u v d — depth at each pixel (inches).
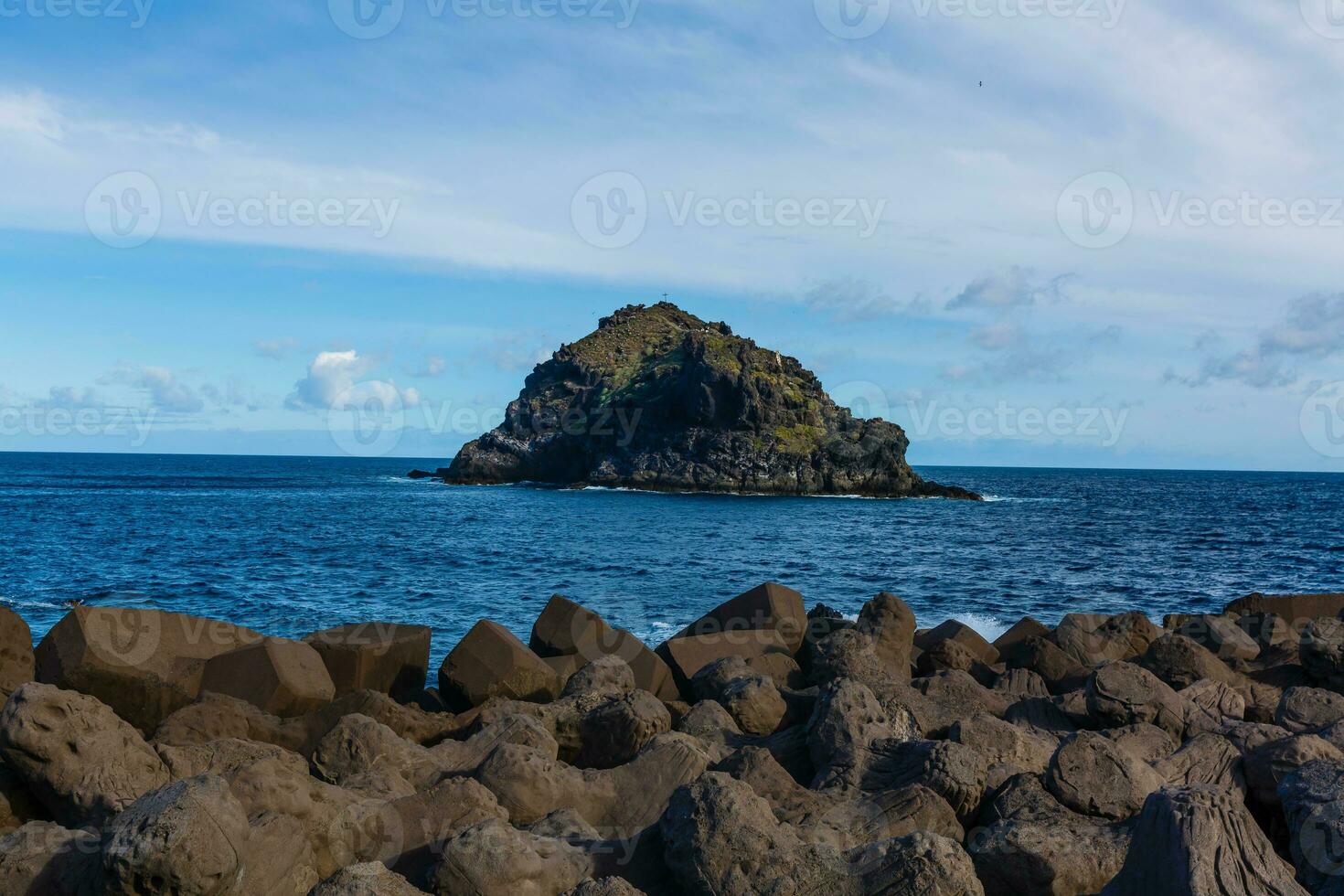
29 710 237.6
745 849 206.1
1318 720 320.8
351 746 284.0
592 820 261.3
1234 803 205.2
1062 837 224.5
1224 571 1270.9
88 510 2219.5
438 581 1096.8
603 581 1111.0
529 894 204.8
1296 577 1209.4
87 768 238.8
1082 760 252.2
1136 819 216.2
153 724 346.6
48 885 196.5
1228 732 297.9
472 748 298.7
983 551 1541.6
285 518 2100.1
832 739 288.4
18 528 1726.1
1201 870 191.2
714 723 334.3
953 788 255.9
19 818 242.5
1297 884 195.8
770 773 267.9
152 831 179.6
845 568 1277.1
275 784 221.9
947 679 380.8
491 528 1951.3
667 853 213.3
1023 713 354.0
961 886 195.9
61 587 1026.1
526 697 395.2
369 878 194.2
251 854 195.3
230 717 324.8
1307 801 223.9
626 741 321.1
